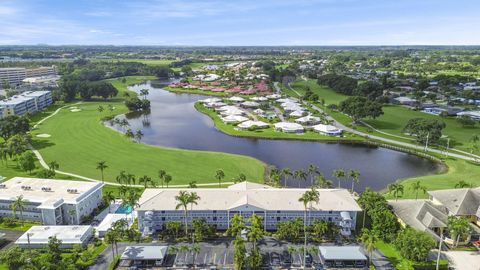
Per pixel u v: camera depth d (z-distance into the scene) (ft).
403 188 489.67
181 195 363.97
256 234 327.47
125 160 620.90
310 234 386.32
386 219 379.35
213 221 395.75
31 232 376.89
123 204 413.80
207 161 615.16
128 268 334.03
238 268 320.29
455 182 525.34
